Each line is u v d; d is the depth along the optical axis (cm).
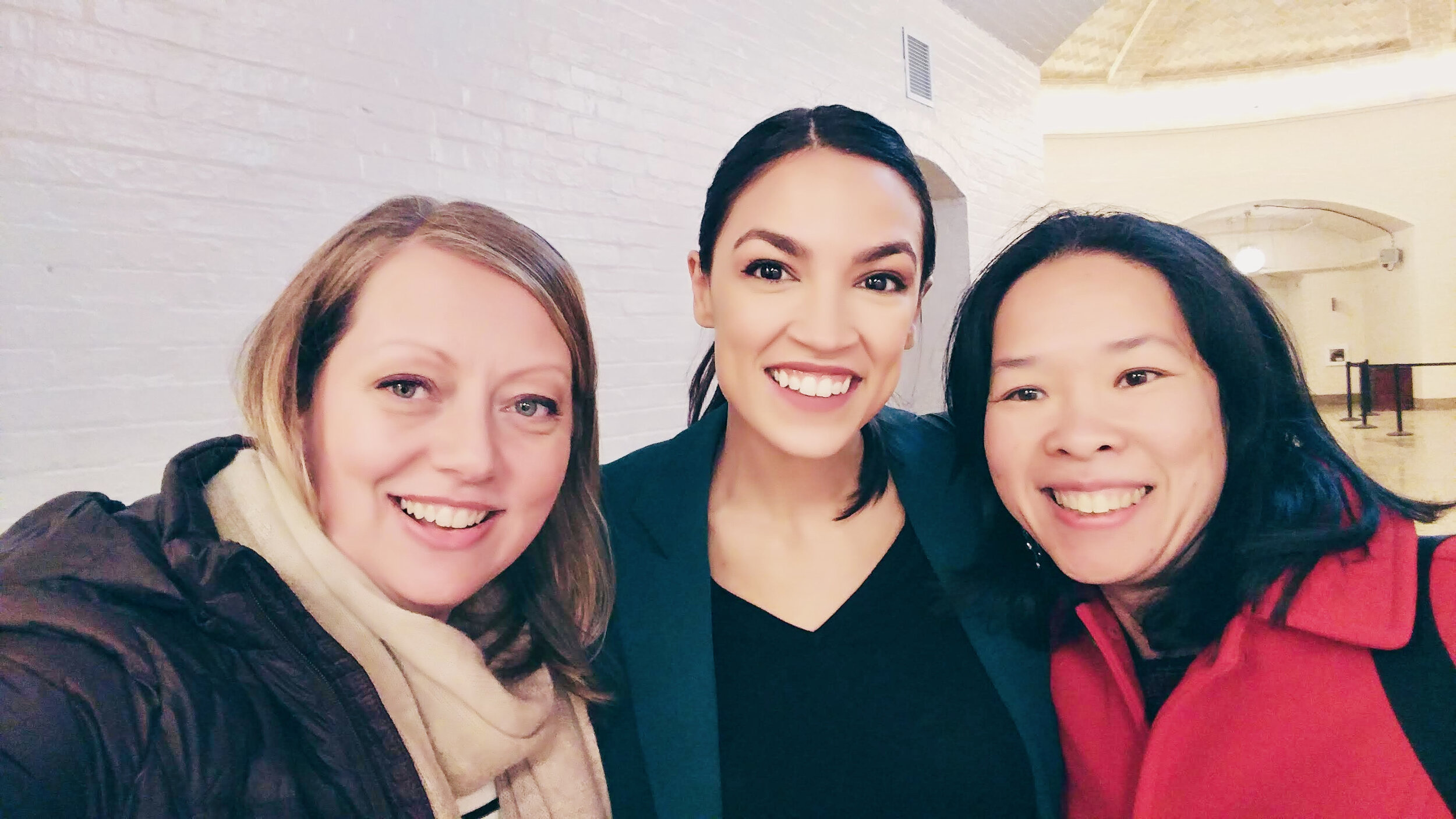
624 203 268
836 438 95
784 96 334
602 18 263
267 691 62
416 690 73
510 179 235
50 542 61
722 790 91
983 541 101
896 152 96
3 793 47
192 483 69
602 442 262
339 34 198
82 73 158
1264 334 84
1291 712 74
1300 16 718
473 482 72
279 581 64
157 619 58
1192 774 79
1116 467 79
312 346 72
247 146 181
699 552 101
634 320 272
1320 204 826
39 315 154
